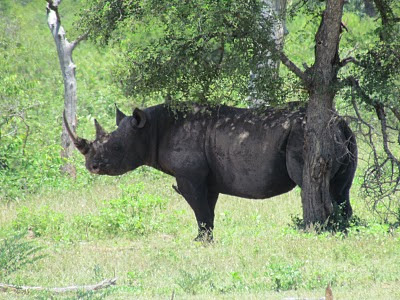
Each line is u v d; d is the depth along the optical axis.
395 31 51.62
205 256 46.16
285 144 50.16
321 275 39.69
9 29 126.88
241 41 49.34
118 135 53.06
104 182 78.56
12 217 64.44
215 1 48.78
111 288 38.97
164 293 38.12
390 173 54.38
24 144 80.31
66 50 85.19
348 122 51.28
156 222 57.50
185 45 50.41
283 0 66.50
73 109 85.50
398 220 52.25
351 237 47.69
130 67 51.81
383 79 50.00
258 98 49.88
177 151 52.28
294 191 68.81
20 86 98.62
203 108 52.44
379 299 34.28
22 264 42.03
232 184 51.88
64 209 66.38
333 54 49.69
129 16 51.41
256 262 43.75
